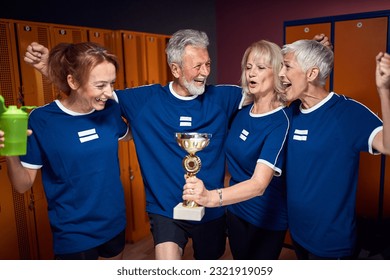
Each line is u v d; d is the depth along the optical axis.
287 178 1.79
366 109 1.63
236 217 2.09
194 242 1.93
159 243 1.77
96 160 1.72
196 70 1.70
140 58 3.43
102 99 1.58
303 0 5.10
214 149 1.87
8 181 2.63
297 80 1.67
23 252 2.77
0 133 1.29
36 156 1.65
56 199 1.74
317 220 1.71
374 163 2.74
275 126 1.72
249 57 1.75
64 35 2.82
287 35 2.95
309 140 1.68
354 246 1.76
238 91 1.95
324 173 1.66
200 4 5.83
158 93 1.85
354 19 2.64
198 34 1.72
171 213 1.79
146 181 1.85
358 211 2.86
